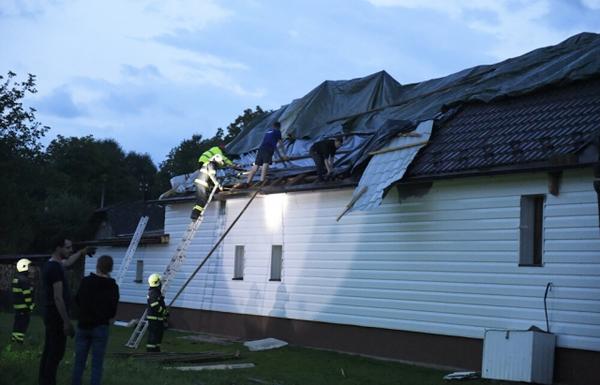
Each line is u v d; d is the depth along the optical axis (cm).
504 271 1301
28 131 3403
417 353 1437
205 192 1939
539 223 1282
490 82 1725
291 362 1443
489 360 1225
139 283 2323
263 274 1850
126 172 7550
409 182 1434
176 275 2144
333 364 1420
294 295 1745
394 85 2164
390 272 1515
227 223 1997
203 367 1309
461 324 1360
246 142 2334
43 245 4703
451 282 1389
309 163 1906
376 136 1633
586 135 1213
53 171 3628
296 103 2236
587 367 1161
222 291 1973
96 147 7156
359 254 1592
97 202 6894
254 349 1636
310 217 1736
